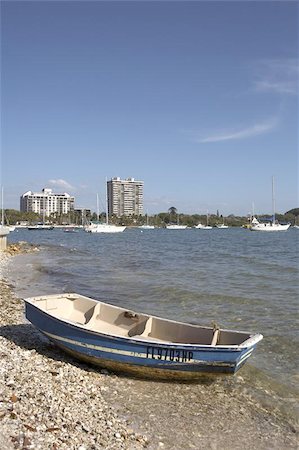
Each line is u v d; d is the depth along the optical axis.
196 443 8.23
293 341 14.73
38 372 10.68
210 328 11.55
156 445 8.02
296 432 8.84
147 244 82.56
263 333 15.76
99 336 11.16
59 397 9.30
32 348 12.91
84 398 9.62
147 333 12.41
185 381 11.00
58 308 13.96
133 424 8.79
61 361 11.91
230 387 10.93
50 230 180.62
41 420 7.98
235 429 8.86
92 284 28.28
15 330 15.01
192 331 11.83
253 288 26.09
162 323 12.37
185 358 10.45
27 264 41.91
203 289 25.61
